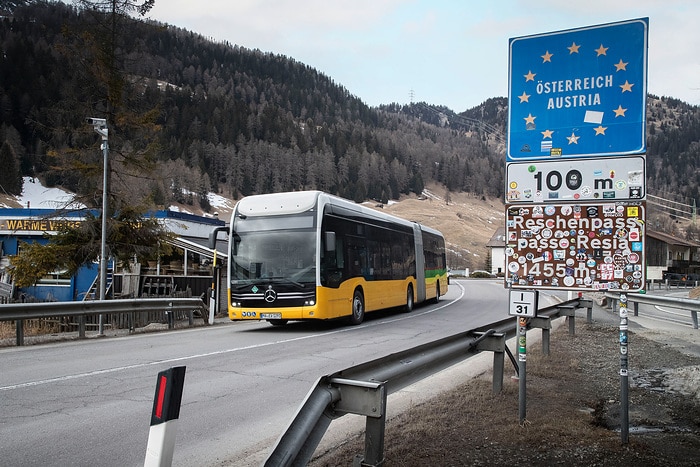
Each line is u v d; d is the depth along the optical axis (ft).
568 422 19.36
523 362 19.61
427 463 15.42
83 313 44.19
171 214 93.45
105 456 16.29
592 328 51.44
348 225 55.57
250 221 51.19
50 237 71.15
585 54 19.35
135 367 30.45
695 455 16.74
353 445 17.24
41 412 20.93
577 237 19.11
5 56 466.70
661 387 26.86
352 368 14.14
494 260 324.19
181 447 17.61
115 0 70.90
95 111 71.31
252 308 49.52
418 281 79.05
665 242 266.77
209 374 28.99
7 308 37.96
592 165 19.11
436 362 19.17
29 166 422.00
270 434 19.03
